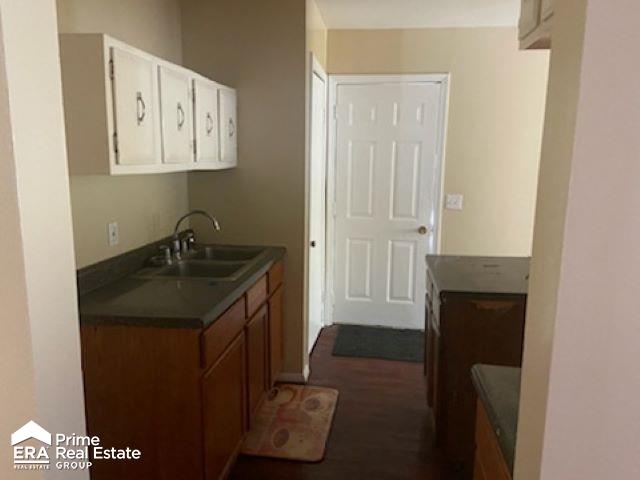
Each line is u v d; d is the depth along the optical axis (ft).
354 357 11.92
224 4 9.52
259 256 9.20
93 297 6.48
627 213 2.02
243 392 7.58
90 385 5.99
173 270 8.50
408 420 9.12
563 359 2.18
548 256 2.30
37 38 2.56
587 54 1.97
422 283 13.55
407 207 13.30
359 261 13.78
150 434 6.05
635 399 2.14
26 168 2.50
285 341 10.49
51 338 2.73
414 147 13.00
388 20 11.78
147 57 6.13
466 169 12.87
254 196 10.07
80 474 3.05
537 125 12.51
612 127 1.99
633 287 2.07
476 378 4.37
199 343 5.82
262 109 9.77
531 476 2.49
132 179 7.98
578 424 2.21
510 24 12.01
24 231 2.50
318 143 12.31
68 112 5.33
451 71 12.52
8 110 2.35
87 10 6.50
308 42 9.78
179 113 7.11
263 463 7.84
